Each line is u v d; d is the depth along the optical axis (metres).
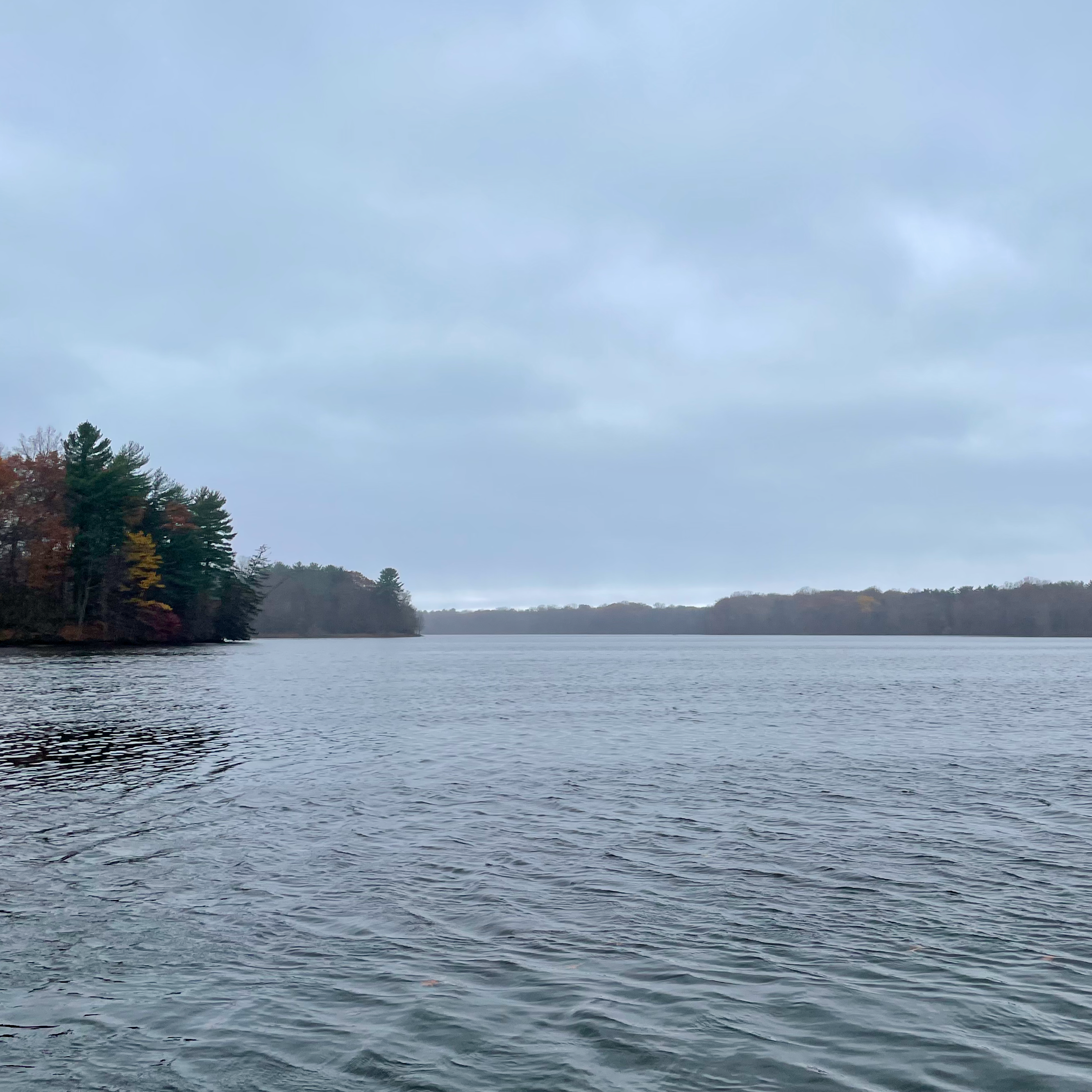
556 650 161.50
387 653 135.50
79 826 15.88
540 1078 7.31
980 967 9.57
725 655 130.88
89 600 103.69
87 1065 7.45
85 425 99.56
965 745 27.92
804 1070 7.45
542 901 11.73
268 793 19.03
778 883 12.59
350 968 9.48
